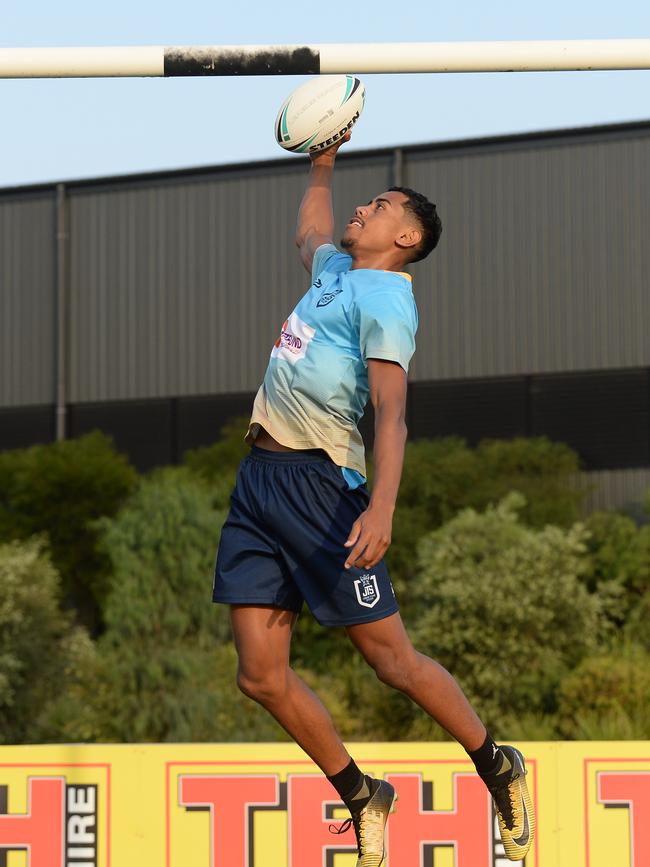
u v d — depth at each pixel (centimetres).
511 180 9219
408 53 1475
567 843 2203
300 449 1327
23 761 2314
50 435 10069
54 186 10231
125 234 10094
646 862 2194
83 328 10125
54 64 1480
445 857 2205
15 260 10262
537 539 6012
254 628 1331
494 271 9206
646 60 1450
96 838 2284
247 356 9744
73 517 8619
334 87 1540
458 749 2230
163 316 9969
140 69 1484
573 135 9088
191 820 2270
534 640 5662
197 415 9825
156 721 5344
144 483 6094
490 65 1470
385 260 1376
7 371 10200
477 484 8050
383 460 1219
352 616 1298
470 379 9206
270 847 2250
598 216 8994
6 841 2302
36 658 6175
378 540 1184
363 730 5516
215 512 5950
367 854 1352
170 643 5550
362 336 1291
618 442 8806
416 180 9425
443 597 5831
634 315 8862
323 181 1585
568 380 8988
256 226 9806
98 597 8438
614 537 7512
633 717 5050
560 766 2220
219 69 1483
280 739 5222
